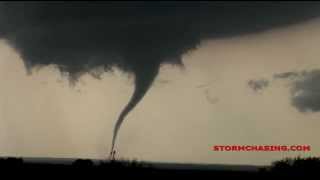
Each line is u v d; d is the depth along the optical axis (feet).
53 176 615.57
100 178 645.51
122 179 655.35
